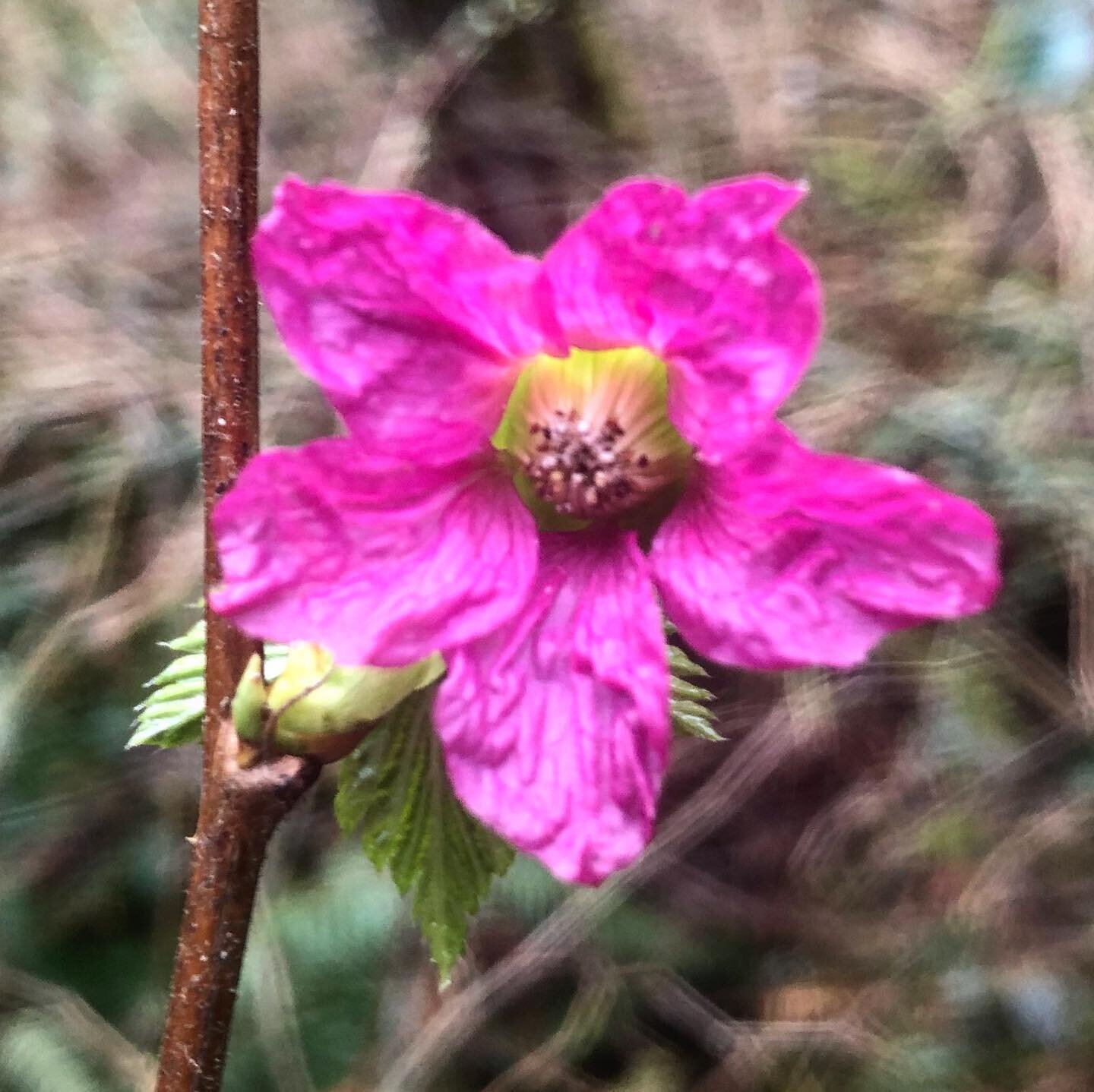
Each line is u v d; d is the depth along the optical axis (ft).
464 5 1.12
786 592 0.41
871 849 1.10
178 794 1.03
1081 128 1.10
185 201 1.14
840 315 1.09
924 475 1.07
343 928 0.97
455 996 0.99
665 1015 1.06
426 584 0.41
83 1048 0.94
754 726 1.05
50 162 1.14
